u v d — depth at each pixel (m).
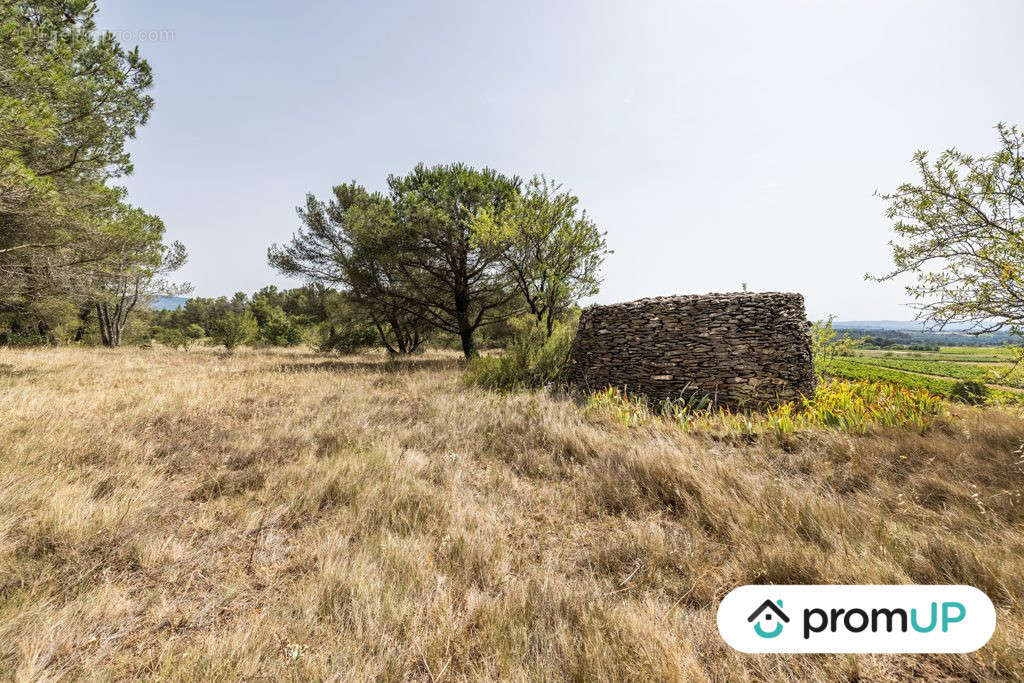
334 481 3.71
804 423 5.07
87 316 24.56
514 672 1.68
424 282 14.72
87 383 7.93
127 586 2.32
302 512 3.32
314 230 15.24
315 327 24.69
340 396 7.59
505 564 2.53
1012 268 4.33
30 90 6.43
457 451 4.80
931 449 4.06
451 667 1.78
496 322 16.19
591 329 8.45
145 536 2.72
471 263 14.05
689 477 3.67
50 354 13.18
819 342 10.05
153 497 3.25
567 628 1.94
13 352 12.91
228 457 4.27
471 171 13.70
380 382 9.52
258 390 8.05
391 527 3.04
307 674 1.68
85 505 2.93
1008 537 2.61
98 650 1.83
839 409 5.48
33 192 6.21
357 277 14.19
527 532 3.10
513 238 12.13
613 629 1.93
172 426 5.18
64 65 6.97
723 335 7.02
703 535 2.95
